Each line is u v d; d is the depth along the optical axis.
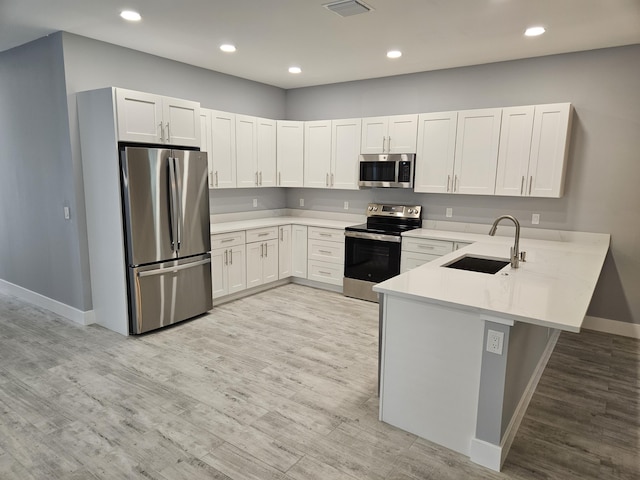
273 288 5.25
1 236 4.82
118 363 3.16
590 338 3.76
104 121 3.44
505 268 2.75
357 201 5.39
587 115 3.83
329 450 2.21
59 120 3.72
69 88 3.58
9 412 2.52
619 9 2.82
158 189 3.62
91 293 3.93
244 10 2.96
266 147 5.25
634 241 3.75
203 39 3.65
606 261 3.87
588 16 2.96
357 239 4.74
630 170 3.70
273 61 4.37
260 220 5.43
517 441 2.30
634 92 3.62
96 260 3.80
